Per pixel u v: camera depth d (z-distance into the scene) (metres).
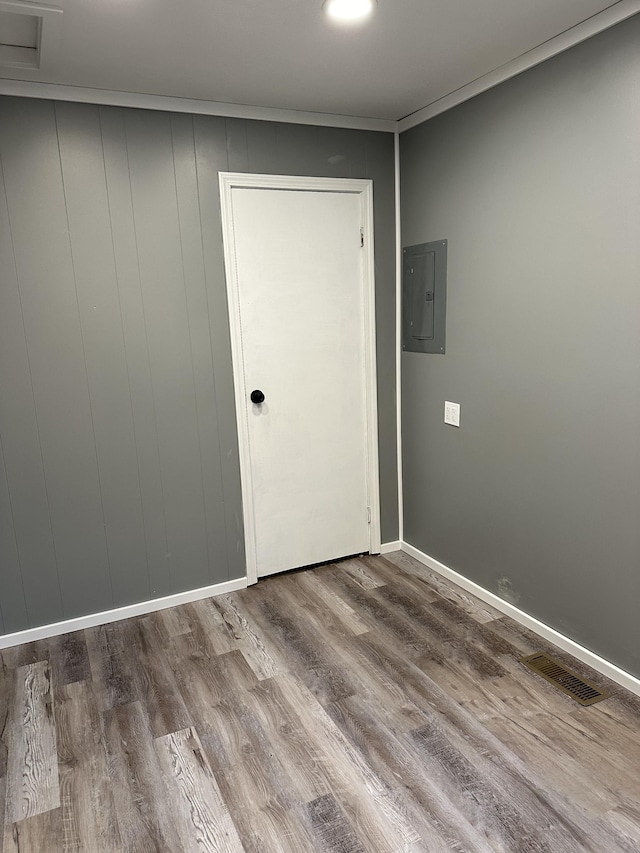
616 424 2.18
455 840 1.66
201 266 2.87
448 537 3.21
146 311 2.79
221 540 3.14
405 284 3.31
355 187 3.14
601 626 2.35
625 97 2.00
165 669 2.52
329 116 3.01
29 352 2.60
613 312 2.13
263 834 1.71
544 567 2.59
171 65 2.32
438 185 2.95
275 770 1.94
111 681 2.45
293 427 3.22
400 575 3.32
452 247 2.90
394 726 2.12
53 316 2.62
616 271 2.10
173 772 1.95
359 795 1.83
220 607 3.03
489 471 2.85
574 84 2.17
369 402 3.39
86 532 2.83
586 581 2.39
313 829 1.71
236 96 2.70
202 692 2.35
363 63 2.37
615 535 2.24
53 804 1.84
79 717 2.23
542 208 2.37
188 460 2.99
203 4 1.85
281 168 2.96
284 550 3.33
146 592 3.01
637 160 1.99
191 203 2.80
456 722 2.13
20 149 2.46
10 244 2.51
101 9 1.87
